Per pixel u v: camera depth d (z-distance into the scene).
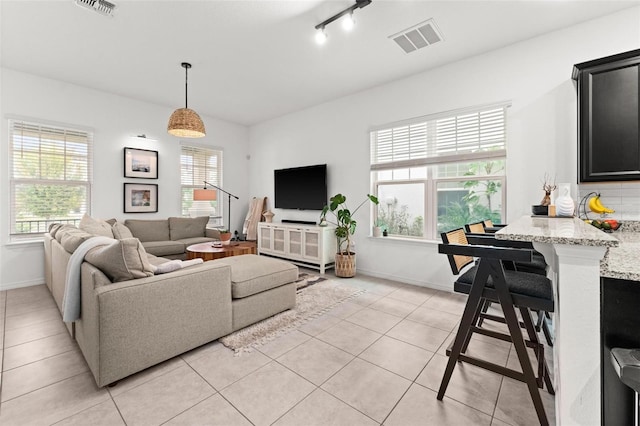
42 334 2.31
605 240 0.95
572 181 2.66
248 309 2.43
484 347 2.12
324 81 3.87
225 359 1.97
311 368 1.86
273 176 5.67
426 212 3.74
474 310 1.48
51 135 3.82
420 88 3.60
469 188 3.42
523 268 2.21
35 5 2.36
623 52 2.35
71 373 1.79
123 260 1.76
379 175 4.18
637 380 0.81
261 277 2.53
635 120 2.14
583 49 2.60
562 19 2.55
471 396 1.60
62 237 2.61
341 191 4.50
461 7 2.39
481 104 3.13
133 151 4.51
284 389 1.66
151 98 4.51
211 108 5.02
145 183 4.67
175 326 1.93
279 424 1.40
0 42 2.91
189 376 1.78
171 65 3.41
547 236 1.07
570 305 1.05
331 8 2.42
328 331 2.38
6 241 3.51
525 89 2.88
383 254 4.02
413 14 2.48
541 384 1.65
